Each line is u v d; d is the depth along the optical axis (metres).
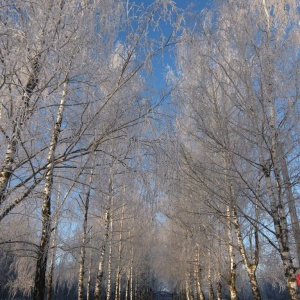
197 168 7.54
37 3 4.18
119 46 5.23
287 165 6.68
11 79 4.07
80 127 4.89
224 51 7.55
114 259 18.52
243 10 7.50
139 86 5.32
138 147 5.14
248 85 7.02
